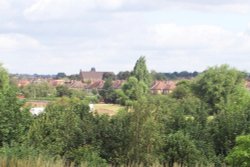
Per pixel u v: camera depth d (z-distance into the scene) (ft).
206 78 364.17
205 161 110.83
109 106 379.76
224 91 357.82
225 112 140.05
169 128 130.52
